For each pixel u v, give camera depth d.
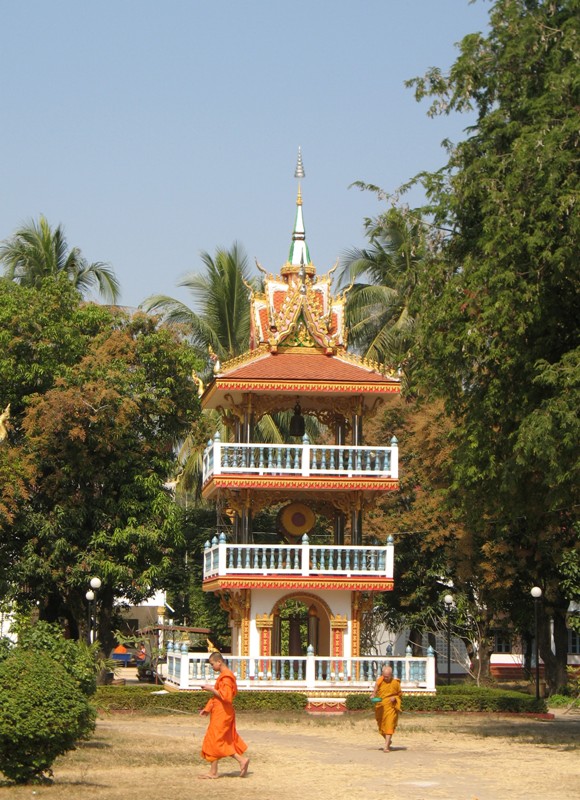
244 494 37.62
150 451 43.94
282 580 36.41
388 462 37.38
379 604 49.59
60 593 43.38
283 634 49.19
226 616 55.31
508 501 29.86
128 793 18.27
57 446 41.00
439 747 26.81
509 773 22.06
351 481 36.94
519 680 55.28
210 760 20.80
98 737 26.98
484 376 28.70
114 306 48.00
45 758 19.02
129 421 41.53
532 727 32.16
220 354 57.66
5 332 42.03
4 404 42.75
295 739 28.50
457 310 27.59
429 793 19.09
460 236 29.62
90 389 40.38
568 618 41.16
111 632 43.41
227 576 36.22
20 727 18.52
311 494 38.09
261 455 36.84
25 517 40.62
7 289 44.59
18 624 25.41
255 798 18.03
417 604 48.34
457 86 28.72
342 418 40.00
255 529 56.59
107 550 41.34
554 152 25.16
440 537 45.28
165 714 34.31
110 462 42.06
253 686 35.88
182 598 62.47
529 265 26.23
